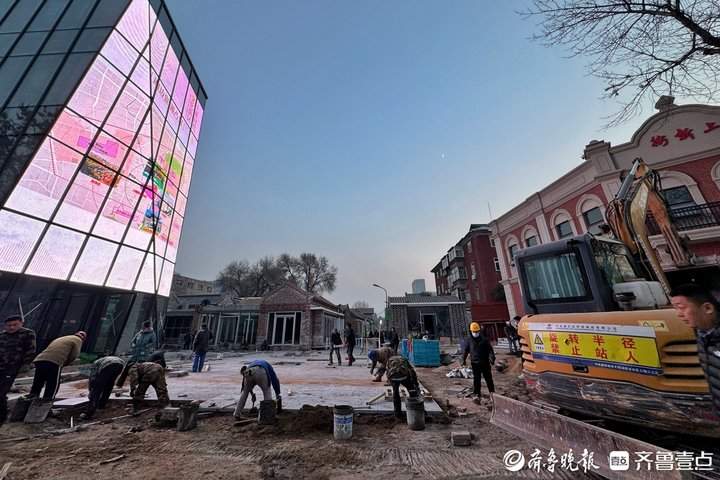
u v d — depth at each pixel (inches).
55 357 215.8
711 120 502.3
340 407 175.6
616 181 548.1
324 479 123.2
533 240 736.3
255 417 204.5
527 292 190.2
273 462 138.6
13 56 513.3
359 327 1648.6
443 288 2004.2
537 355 167.6
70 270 461.4
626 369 125.4
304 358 682.2
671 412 111.5
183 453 149.5
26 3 578.6
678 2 213.6
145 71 639.1
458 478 123.5
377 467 133.6
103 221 519.2
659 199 216.4
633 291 153.2
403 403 235.6
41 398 203.9
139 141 611.8
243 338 1000.9
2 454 147.9
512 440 165.2
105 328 516.1
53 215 442.9
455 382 364.5
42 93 477.4
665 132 532.4
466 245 1558.8
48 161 442.3
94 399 213.6
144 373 236.1
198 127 921.5
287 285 1003.9
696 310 82.2
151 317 631.8
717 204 466.9
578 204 612.1
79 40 538.9
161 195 684.7
